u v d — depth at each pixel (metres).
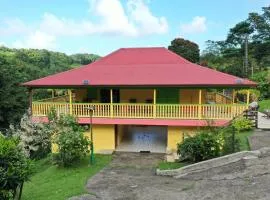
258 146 15.03
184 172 14.20
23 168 11.07
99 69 23.02
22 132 21.06
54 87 20.59
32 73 53.50
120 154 19.62
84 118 20.44
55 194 12.71
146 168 16.38
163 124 19.77
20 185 11.80
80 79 21.17
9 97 31.19
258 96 34.75
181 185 12.51
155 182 13.32
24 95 32.97
